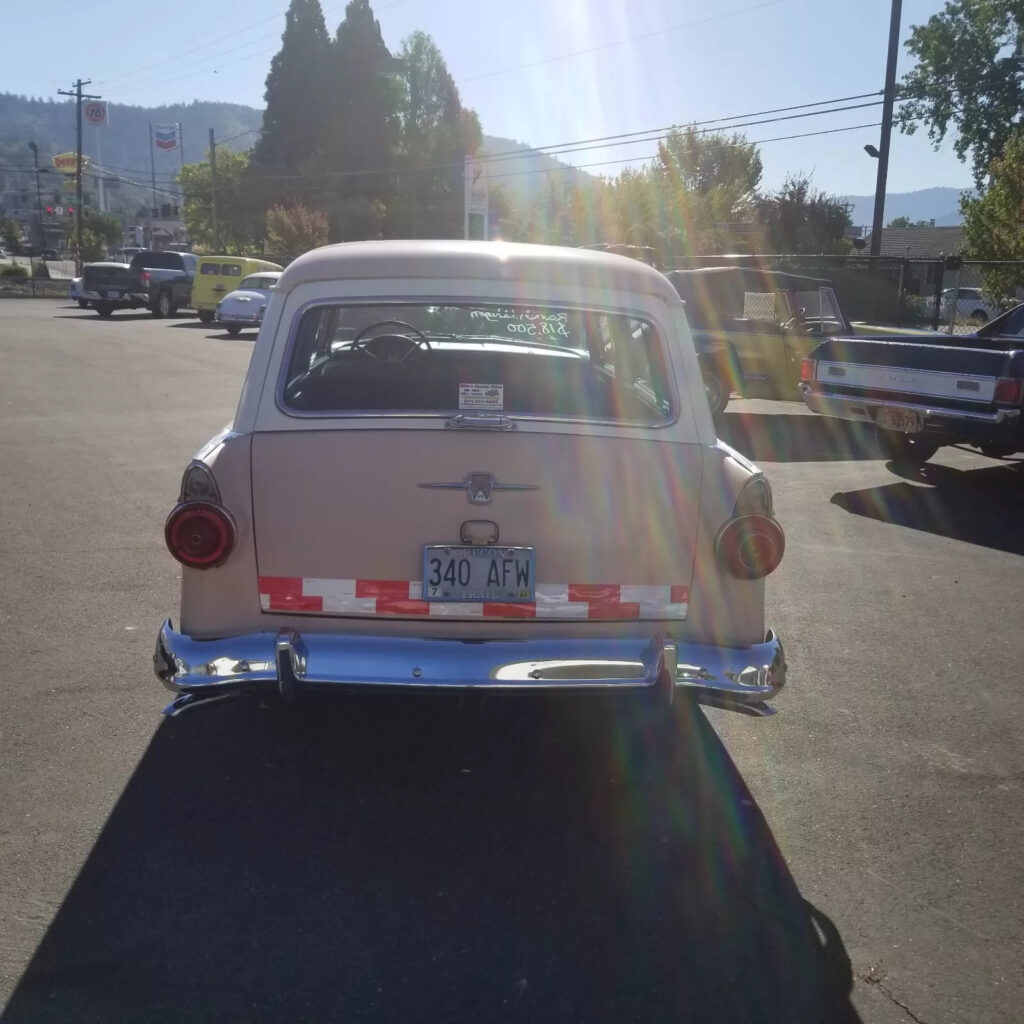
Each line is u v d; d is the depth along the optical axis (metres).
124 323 30.30
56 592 6.05
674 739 4.49
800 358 13.23
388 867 3.48
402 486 3.64
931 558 7.38
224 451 3.67
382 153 62.59
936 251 50.12
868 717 4.74
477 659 3.62
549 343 4.68
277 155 64.12
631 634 3.77
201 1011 2.78
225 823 3.71
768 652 3.78
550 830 3.75
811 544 7.68
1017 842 3.74
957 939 3.19
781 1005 2.87
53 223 123.25
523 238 55.19
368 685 3.58
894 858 3.62
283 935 3.10
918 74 39.59
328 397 3.90
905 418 9.16
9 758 4.11
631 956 3.06
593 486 3.70
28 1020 2.73
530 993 2.89
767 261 23.66
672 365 3.85
